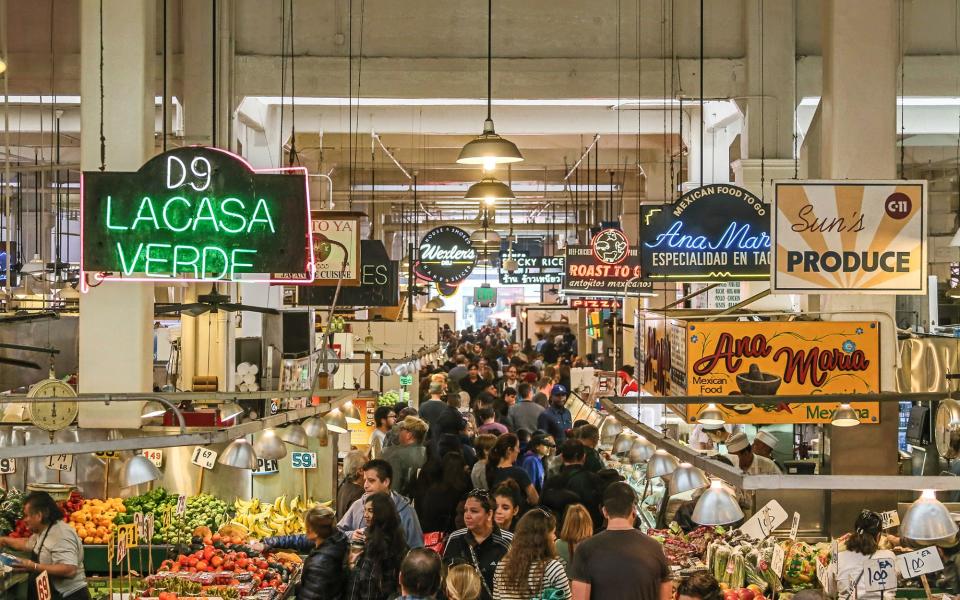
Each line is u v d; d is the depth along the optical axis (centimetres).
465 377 2208
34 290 2398
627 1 1586
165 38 1148
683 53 1587
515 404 1596
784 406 1018
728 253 1137
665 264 1139
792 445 1291
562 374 2227
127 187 829
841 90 1086
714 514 666
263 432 899
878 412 1005
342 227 1380
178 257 830
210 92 1502
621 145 2573
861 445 1007
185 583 836
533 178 3406
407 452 1114
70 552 841
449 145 2669
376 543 764
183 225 830
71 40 1594
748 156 1562
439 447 1165
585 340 3478
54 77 1589
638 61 1584
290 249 834
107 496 1102
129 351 1087
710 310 1306
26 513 844
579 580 630
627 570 621
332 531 788
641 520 1108
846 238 980
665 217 1138
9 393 1169
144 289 1092
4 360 1129
